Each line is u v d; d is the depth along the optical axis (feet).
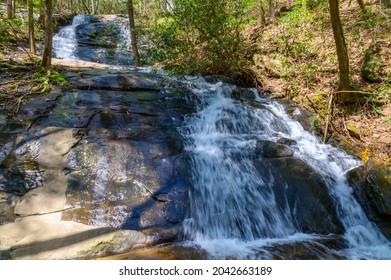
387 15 28.27
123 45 43.93
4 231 12.63
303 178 17.34
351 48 27.68
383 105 21.88
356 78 24.27
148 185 15.44
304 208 16.08
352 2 38.52
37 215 13.51
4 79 20.97
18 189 14.47
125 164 16.06
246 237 14.79
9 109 17.74
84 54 40.88
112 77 22.63
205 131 20.21
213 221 15.02
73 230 12.96
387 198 15.81
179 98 22.63
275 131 21.84
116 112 18.98
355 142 20.10
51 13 22.30
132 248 12.87
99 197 14.58
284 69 27.55
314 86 25.05
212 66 27.71
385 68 23.40
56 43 40.98
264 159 18.21
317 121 21.47
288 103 24.29
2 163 15.16
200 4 23.95
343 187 17.61
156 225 14.01
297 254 13.52
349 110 22.17
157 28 30.14
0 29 31.24
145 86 22.85
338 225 15.90
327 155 19.35
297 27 33.37
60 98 19.54
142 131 18.17
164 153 17.19
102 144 16.70
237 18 28.76
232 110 22.26
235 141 19.56
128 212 14.15
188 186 15.93
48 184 14.79
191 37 27.04
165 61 26.00
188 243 13.84
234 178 16.89
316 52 28.45
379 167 17.13
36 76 21.48
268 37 34.09
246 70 27.76
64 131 17.03
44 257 11.69
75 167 15.58
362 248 14.76
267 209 15.90
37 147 16.01
